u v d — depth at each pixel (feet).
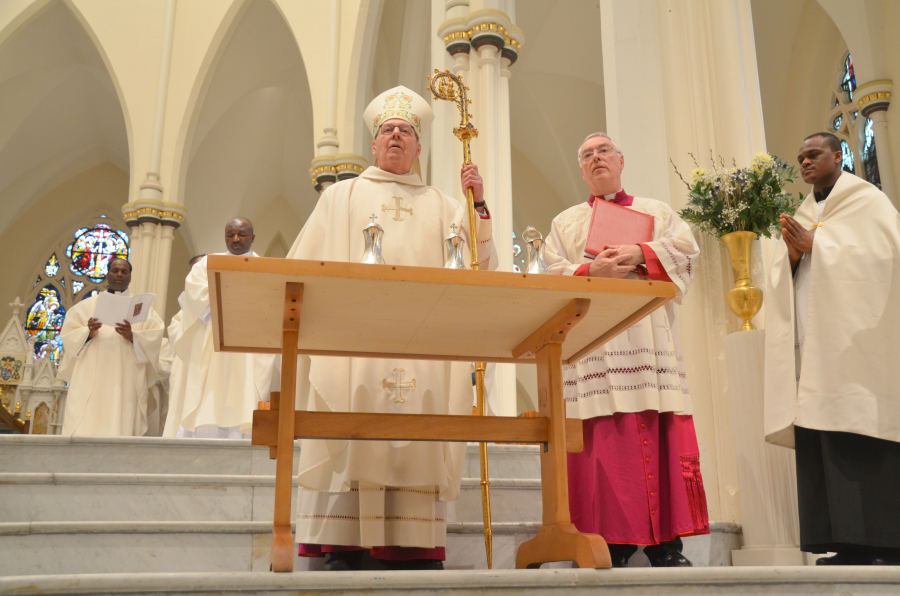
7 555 10.17
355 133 41.37
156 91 47.70
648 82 17.97
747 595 7.13
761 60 47.70
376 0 41.75
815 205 12.67
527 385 51.06
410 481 9.80
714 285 15.96
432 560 10.29
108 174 64.34
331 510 10.09
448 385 10.59
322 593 6.37
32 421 40.14
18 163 59.21
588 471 11.37
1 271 60.39
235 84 50.98
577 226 12.54
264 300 7.79
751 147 16.72
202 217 56.65
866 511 10.40
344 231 10.82
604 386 11.37
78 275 62.64
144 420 22.98
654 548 11.28
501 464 15.07
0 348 46.06
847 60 44.14
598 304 8.13
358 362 10.14
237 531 11.07
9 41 47.75
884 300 11.06
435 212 11.27
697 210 15.90
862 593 7.34
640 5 18.53
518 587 6.72
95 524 10.58
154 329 23.26
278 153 58.80
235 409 20.56
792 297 12.29
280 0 44.93
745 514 13.79
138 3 48.96
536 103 50.26
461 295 7.73
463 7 26.37
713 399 15.56
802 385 11.30
